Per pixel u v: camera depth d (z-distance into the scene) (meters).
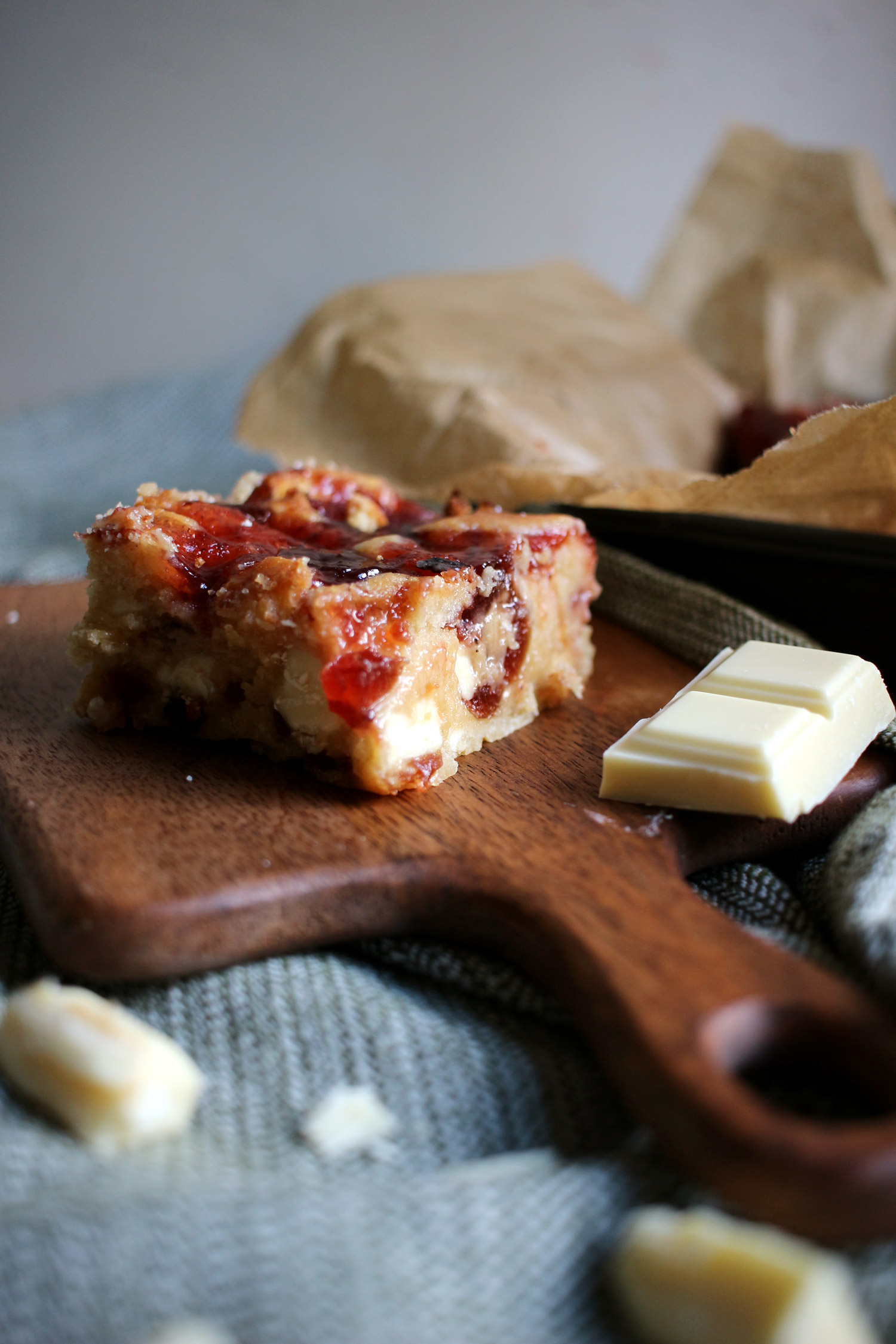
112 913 0.24
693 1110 0.21
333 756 0.29
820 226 0.54
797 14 0.66
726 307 0.55
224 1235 0.21
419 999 0.25
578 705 0.32
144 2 0.54
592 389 0.45
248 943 0.25
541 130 0.64
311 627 0.28
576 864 0.26
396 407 0.43
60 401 0.55
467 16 0.60
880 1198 0.20
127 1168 0.22
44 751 0.30
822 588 0.34
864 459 0.33
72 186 0.56
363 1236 0.21
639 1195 0.22
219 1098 0.23
